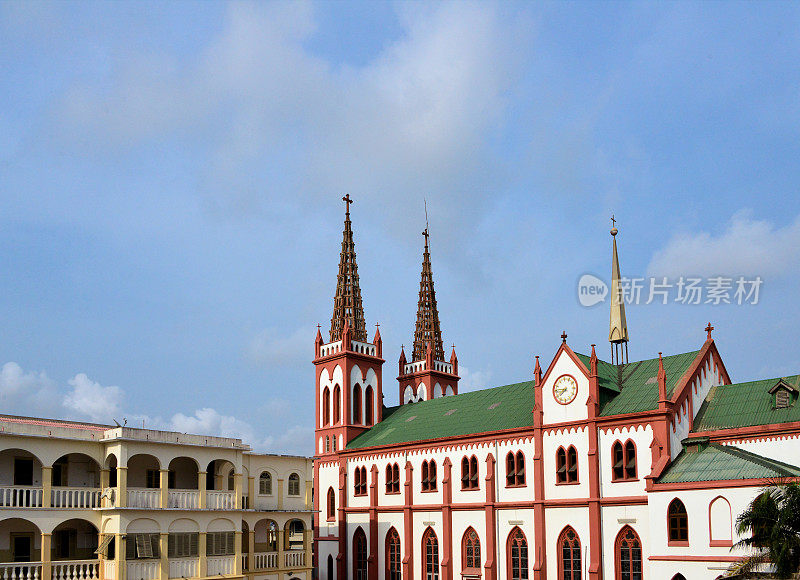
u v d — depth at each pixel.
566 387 69.44
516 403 79.75
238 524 68.88
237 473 70.00
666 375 68.38
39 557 62.09
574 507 66.88
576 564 66.25
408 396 109.19
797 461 57.34
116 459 63.38
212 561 66.44
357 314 100.81
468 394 89.31
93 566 61.72
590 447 66.25
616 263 77.62
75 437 62.22
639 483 62.84
